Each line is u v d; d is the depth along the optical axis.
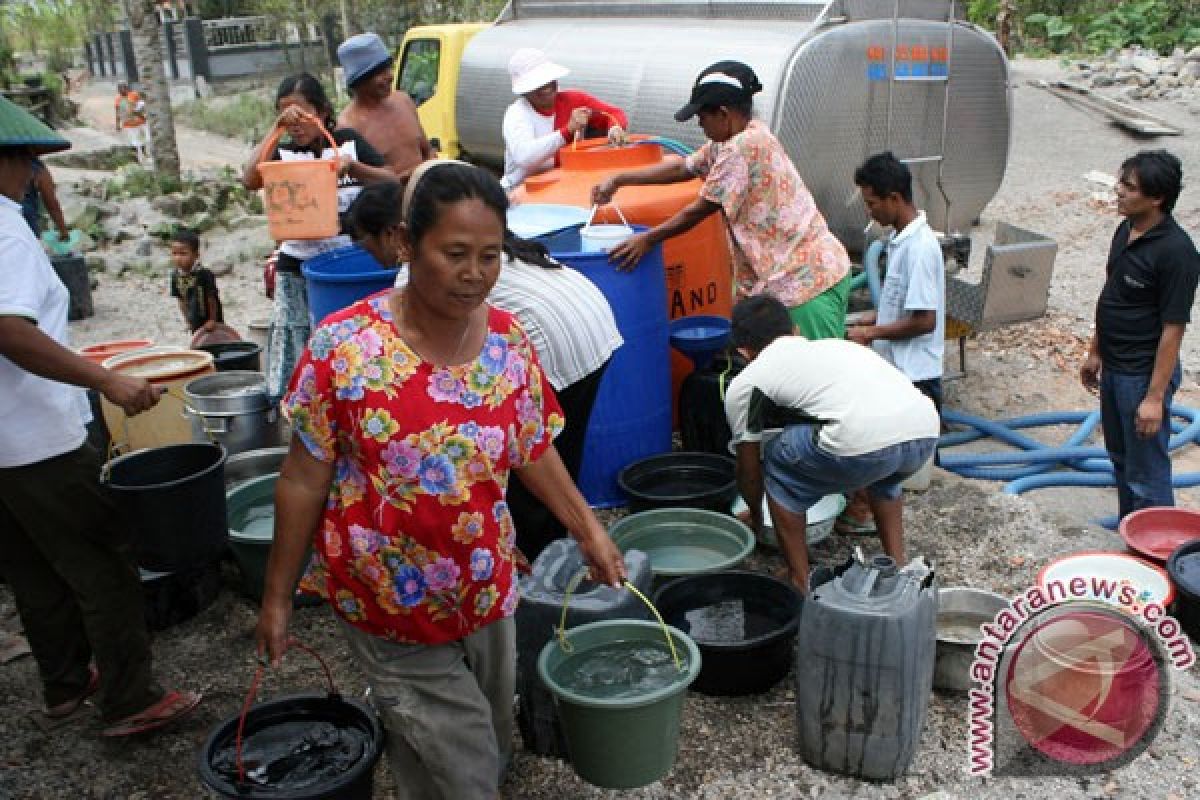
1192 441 5.54
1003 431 5.55
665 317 4.46
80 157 16.70
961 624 3.51
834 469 3.33
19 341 2.57
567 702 2.76
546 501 2.43
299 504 2.18
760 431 3.49
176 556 3.54
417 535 2.16
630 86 7.38
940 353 4.46
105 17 31.80
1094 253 8.73
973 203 7.76
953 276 5.76
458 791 2.42
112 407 4.58
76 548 2.92
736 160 4.19
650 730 2.79
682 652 2.94
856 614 2.75
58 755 3.13
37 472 2.81
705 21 7.55
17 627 3.89
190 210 11.15
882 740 2.85
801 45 6.38
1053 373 6.43
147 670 3.12
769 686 3.30
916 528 4.38
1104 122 13.15
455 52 9.62
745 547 3.73
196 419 4.63
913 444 3.29
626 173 4.72
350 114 5.22
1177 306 3.91
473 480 2.16
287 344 4.55
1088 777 2.95
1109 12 18.23
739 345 3.60
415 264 2.02
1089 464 5.22
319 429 2.12
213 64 27.88
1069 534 4.32
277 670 3.51
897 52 6.66
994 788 2.90
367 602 2.25
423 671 2.33
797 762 3.02
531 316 3.59
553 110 6.01
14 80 21.94
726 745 3.09
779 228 4.33
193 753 3.13
